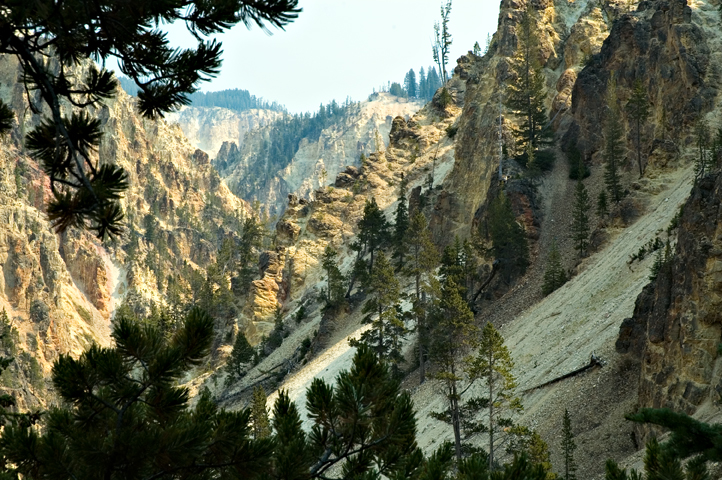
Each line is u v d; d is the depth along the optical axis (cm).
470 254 9656
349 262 15088
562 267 9006
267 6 1000
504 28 14500
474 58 19900
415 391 7838
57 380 1170
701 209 4550
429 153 17388
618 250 7644
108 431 1222
